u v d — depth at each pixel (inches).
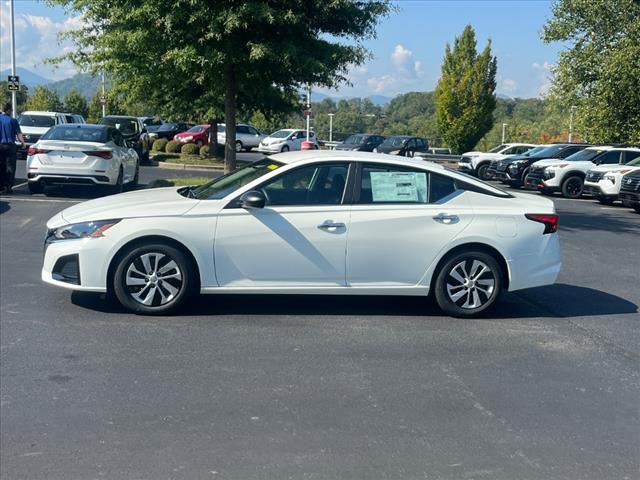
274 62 535.2
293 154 284.2
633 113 957.2
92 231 251.8
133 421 171.8
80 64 674.8
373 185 267.6
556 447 165.0
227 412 178.5
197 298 286.7
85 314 259.1
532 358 229.1
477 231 268.1
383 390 196.7
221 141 1604.3
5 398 183.0
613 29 937.5
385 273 265.9
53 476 144.9
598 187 757.9
